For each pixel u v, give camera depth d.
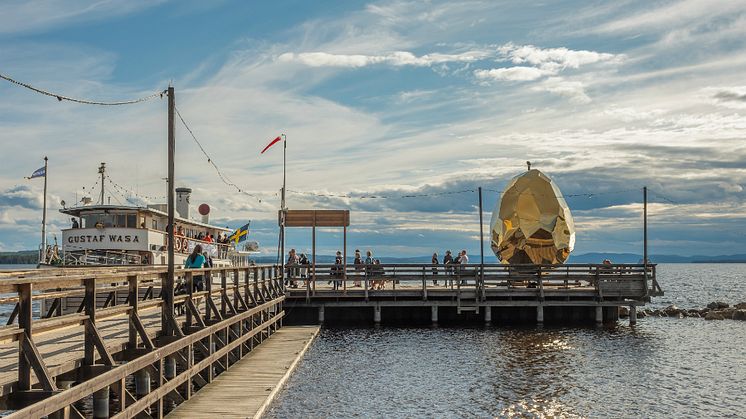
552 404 21.09
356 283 50.81
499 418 19.33
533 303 41.66
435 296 42.09
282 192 43.47
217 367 23.73
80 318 13.66
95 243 40.66
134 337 16.50
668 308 54.44
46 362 13.77
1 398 11.48
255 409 18.06
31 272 19.97
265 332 33.53
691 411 20.52
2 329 11.04
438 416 19.42
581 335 37.69
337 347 32.38
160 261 42.06
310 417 18.89
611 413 20.11
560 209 47.69
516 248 47.81
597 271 42.62
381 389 22.86
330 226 42.72
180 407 18.25
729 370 27.47
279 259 42.94
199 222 51.16
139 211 42.22
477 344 33.62
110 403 19.30
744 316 49.34
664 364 28.70
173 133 19.80
